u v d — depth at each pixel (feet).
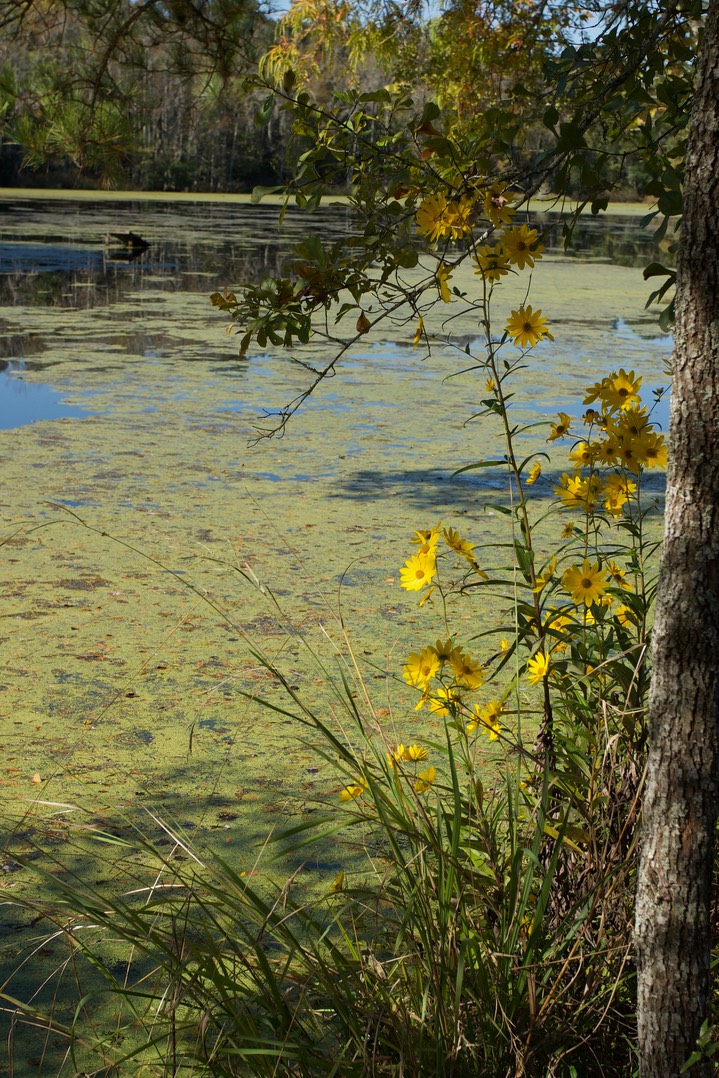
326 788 10.50
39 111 13.14
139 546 17.56
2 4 12.13
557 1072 6.03
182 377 33.04
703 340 4.60
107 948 8.11
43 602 15.12
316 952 6.01
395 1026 5.71
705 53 4.55
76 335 39.96
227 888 8.34
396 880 6.57
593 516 7.71
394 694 12.53
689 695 4.75
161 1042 7.00
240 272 60.85
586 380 34.32
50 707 12.03
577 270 73.82
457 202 6.53
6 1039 7.10
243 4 12.22
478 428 27.84
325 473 22.89
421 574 6.98
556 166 6.52
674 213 5.66
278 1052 5.44
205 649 13.75
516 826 6.66
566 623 7.16
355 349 40.09
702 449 4.63
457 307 50.85
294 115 6.68
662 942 4.91
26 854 9.23
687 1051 4.93
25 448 23.86
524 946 6.31
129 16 12.30
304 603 15.38
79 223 95.35
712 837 4.86
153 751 11.14
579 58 7.04
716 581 4.68
